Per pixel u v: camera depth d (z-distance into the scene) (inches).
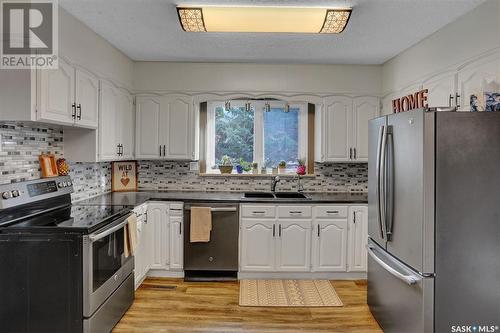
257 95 162.2
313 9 100.8
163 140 160.9
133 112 160.6
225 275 149.5
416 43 132.0
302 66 162.6
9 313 86.7
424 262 79.1
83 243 86.9
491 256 78.8
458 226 78.5
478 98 86.4
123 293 112.6
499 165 78.7
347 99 162.6
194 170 173.0
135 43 134.8
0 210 88.2
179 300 125.7
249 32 119.9
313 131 175.6
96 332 91.7
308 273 147.5
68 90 102.8
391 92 153.3
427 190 78.5
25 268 86.4
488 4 93.0
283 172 176.1
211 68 161.9
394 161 92.5
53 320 86.9
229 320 111.5
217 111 177.8
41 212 104.1
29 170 106.3
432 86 121.1
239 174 172.7
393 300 96.1
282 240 145.3
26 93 86.2
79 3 98.5
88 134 123.4
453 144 78.3
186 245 144.7
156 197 146.6
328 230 145.5
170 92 161.0
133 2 98.7
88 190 142.6
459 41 106.0
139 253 132.3
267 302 125.0
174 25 116.3
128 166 170.1
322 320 112.3
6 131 96.5
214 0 96.6
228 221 144.5
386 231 95.4
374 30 118.8
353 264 146.3
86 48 115.3
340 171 175.0
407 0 96.3
